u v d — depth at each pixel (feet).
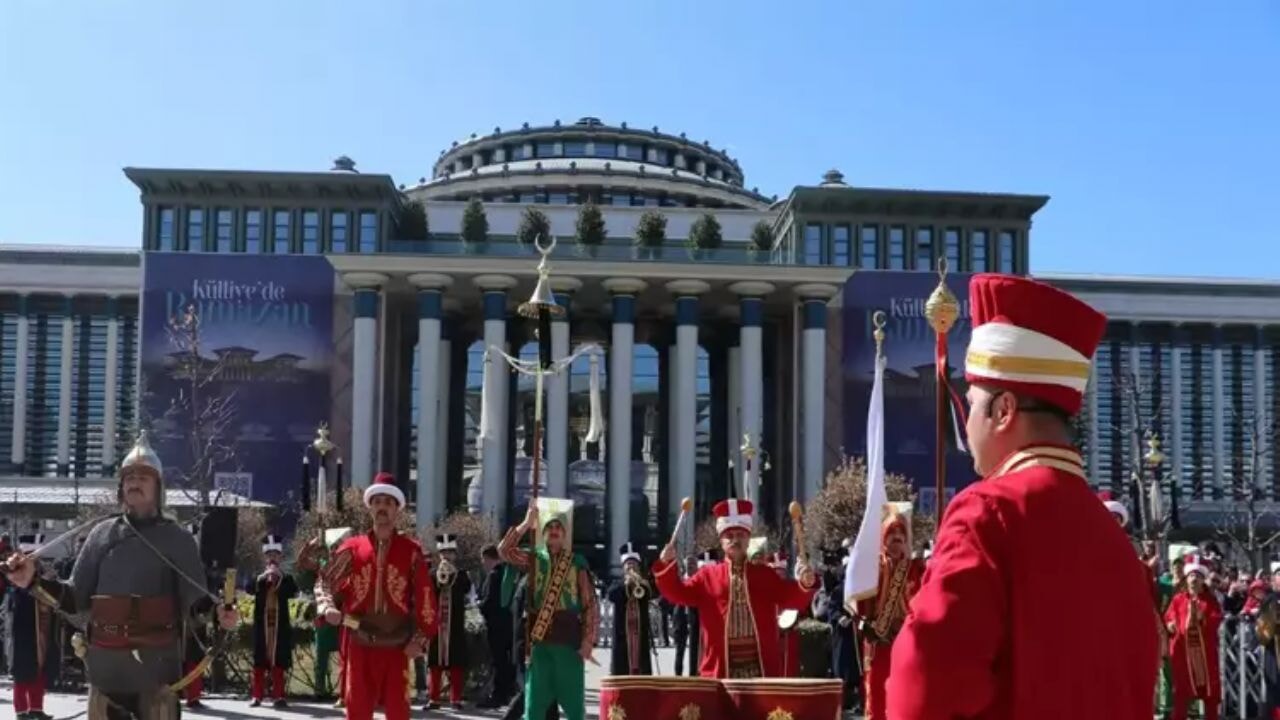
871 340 218.79
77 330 279.90
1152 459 111.45
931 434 214.28
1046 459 10.36
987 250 244.42
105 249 282.36
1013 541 9.71
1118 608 9.86
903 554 32.48
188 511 117.19
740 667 31.86
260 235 235.40
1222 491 256.52
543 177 297.74
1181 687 53.57
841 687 26.61
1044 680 9.43
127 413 273.54
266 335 215.72
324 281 218.59
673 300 236.22
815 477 213.87
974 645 9.37
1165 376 282.36
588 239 227.81
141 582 23.08
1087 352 10.64
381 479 32.45
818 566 66.39
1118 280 286.46
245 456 211.61
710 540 146.82
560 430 216.33
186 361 210.79
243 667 59.82
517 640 45.98
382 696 32.35
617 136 317.01
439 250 226.79
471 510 191.42
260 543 113.29
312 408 214.90
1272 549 206.18
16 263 277.85
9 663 56.44
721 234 248.32
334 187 235.40
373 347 216.13
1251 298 285.84
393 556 32.40
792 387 234.17
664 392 254.47
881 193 240.94
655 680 26.27
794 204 242.99
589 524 240.73
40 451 275.39
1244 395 283.59
